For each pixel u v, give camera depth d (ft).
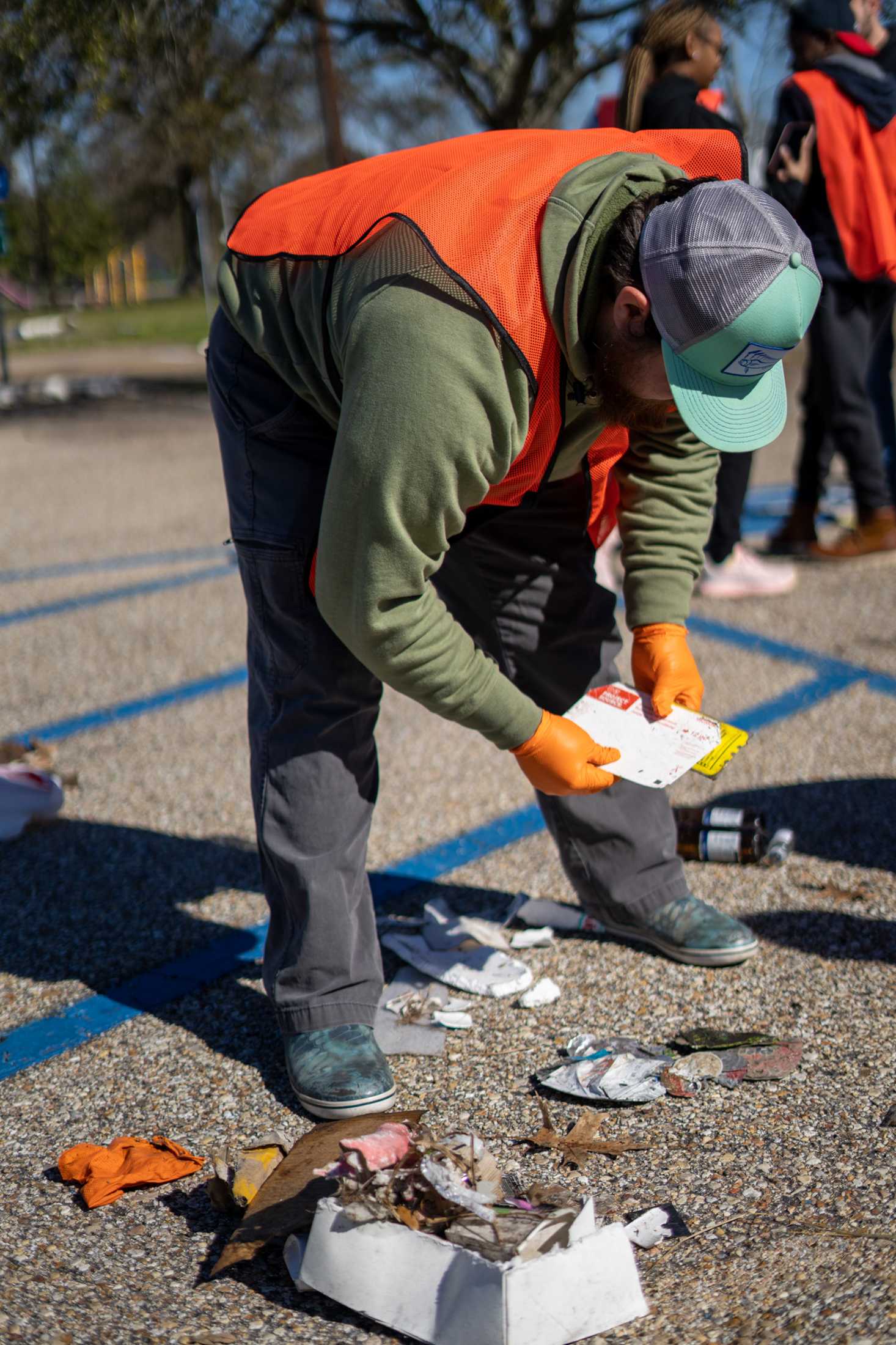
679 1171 6.28
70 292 134.92
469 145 6.14
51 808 11.18
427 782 11.99
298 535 6.53
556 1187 5.73
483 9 37.40
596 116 18.20
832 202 15.90
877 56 15.99
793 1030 7.57
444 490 5.51
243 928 9.30
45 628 17.34
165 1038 7.86
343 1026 7.19
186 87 35.91
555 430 5.91
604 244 5.43
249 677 7.23
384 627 5.82
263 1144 6.34
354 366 5.53
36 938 9.23
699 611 16.93
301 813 7.01
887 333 18.60
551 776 6.35
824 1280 5.27
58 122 32.55
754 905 9.24
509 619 7.63
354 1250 5.23
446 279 5.37
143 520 24.84
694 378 5.37
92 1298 5.44
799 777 11.62
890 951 8.45
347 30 41.14
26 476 30.60
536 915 9.20
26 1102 7.20
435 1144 5.60
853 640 15.43
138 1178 6.26
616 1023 7.78
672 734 6.78
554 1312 4.94
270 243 6.28
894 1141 6.40
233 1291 5.54
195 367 62.90
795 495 19.39
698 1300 5.27
